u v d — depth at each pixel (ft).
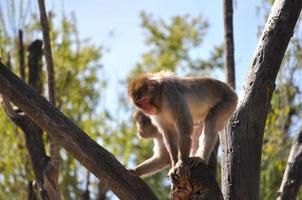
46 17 47.96
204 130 45.50
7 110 46.16
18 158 59.98
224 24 56.08
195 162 39.29
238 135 42.78
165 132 44.47
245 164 42.01
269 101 43.50
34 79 53.26
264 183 58.49
